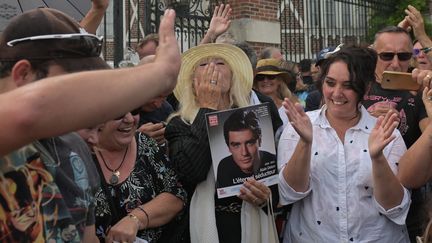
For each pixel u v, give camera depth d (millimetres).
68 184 1442
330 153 2824
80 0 3371
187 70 2971
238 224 2824
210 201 2789
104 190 2510
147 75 1227
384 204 2703
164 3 8750
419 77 2863
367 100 3551
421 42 4004
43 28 1399
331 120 2928
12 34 1416
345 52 2838
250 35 9102
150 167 2711
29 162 1315
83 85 1144
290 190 2801
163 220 2656
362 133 2865
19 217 1276
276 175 2861
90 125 1175
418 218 3160
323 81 2920
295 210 2959
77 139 1638
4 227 1260
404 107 3455
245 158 2758
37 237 1308
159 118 3723
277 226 3080
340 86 2793
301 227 2910
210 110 2783
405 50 3604
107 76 1180
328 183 2805
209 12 9133
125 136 2559
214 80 2812
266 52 6430
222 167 2723
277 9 9680
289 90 5098
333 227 2779
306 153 2693
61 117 1117
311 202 2854
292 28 14109
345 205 2762
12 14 3133
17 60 1384
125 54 7531
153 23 8523
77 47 1422
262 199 2773
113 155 2613
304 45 14219
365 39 12570
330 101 2848
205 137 2738
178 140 2787
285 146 2959
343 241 2750
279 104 4832
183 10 8695
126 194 2578
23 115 1082
